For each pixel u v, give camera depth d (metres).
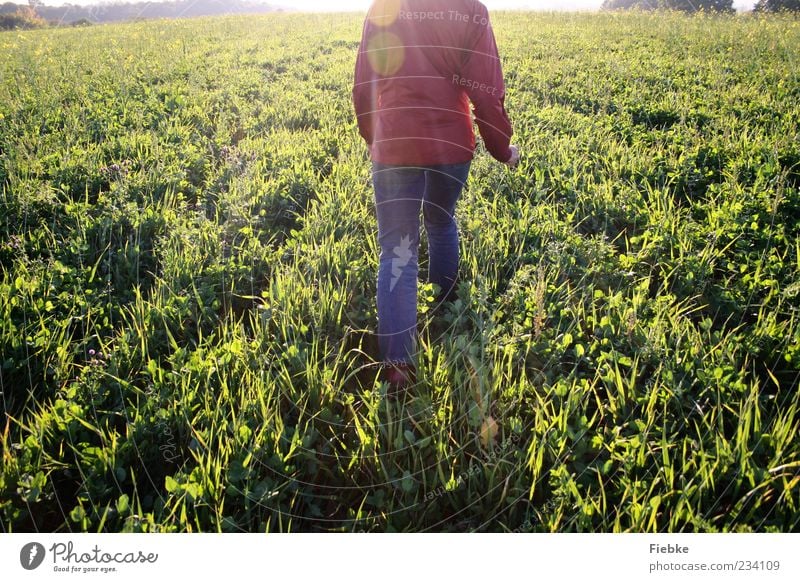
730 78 8.38
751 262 3.28
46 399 2.48
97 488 2.00
